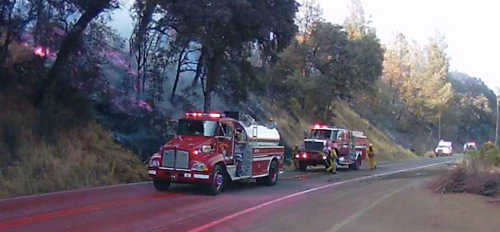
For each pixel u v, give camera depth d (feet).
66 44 70.38
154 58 94.07
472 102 390.83
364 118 231.30
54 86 73.61
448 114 298.97
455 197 55.83
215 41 86.17
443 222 40.83
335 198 55.42
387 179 84.33
